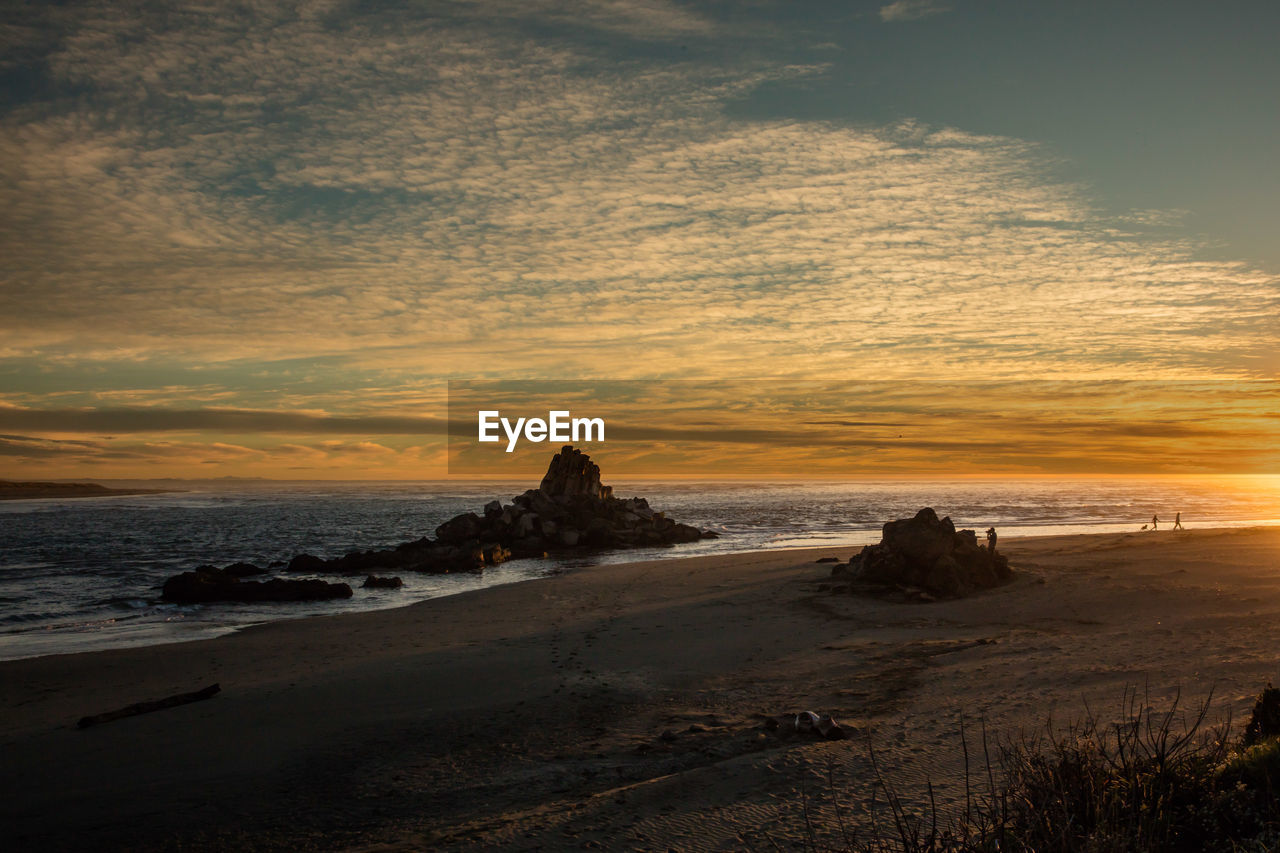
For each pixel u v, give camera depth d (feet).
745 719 39.22
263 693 48.21
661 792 27.25
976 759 28.22
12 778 34.32
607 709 42.70
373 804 29.94
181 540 197.16
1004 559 88.89
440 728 39.99
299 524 261.85
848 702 41.24
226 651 63.10
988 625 65.05
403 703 45.14
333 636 69.21
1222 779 18.40
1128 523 227.40
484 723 40.63
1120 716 31.76
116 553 164.55
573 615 76.38
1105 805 16.72
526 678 50.31
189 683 52.75
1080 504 375.04
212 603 97.30
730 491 647.56
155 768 35.19
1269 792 15.98
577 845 22.89
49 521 280.72
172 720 42.75
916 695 41.42
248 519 290.97
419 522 271.69
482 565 134.41
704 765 32.07
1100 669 42.04
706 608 77.30
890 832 21.66
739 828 23.34
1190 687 35.86
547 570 132.67
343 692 47.88
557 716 41.55
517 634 67.10
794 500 440.45
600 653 57.77
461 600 89.97
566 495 192.34
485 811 28.19
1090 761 18.31
